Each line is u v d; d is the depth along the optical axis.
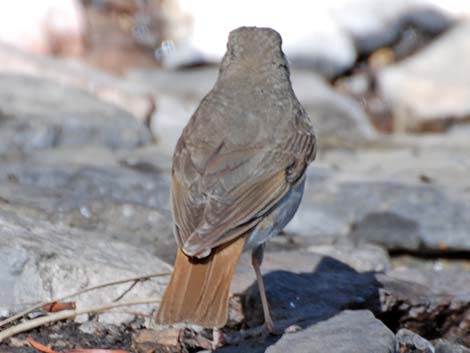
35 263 9.12
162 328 9.04
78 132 15.80
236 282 9.99
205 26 22.19
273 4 22.36
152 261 9.81
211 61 21.89
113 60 21.27
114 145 16.09
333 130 18.91
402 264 13.38
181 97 19.78
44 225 10.09
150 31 22.12
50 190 12.67
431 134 20.98
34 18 20.56
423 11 23.25
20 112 15.73
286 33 22.17
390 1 23.22
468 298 10.16
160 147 16.53
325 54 22.03
